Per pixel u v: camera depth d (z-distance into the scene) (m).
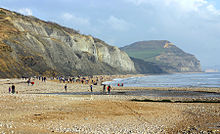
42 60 129.12
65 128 18.86
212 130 18.30
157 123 21.97
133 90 68.88
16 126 18.25
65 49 166.88
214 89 68.62
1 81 77.31
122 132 18.12
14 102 31.02
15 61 107.00
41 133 16.16
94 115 25.14
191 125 21.05
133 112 27.56
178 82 126.88
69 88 70.12
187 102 39.91
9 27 136.75
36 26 171.38
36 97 36.09
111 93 58.53
